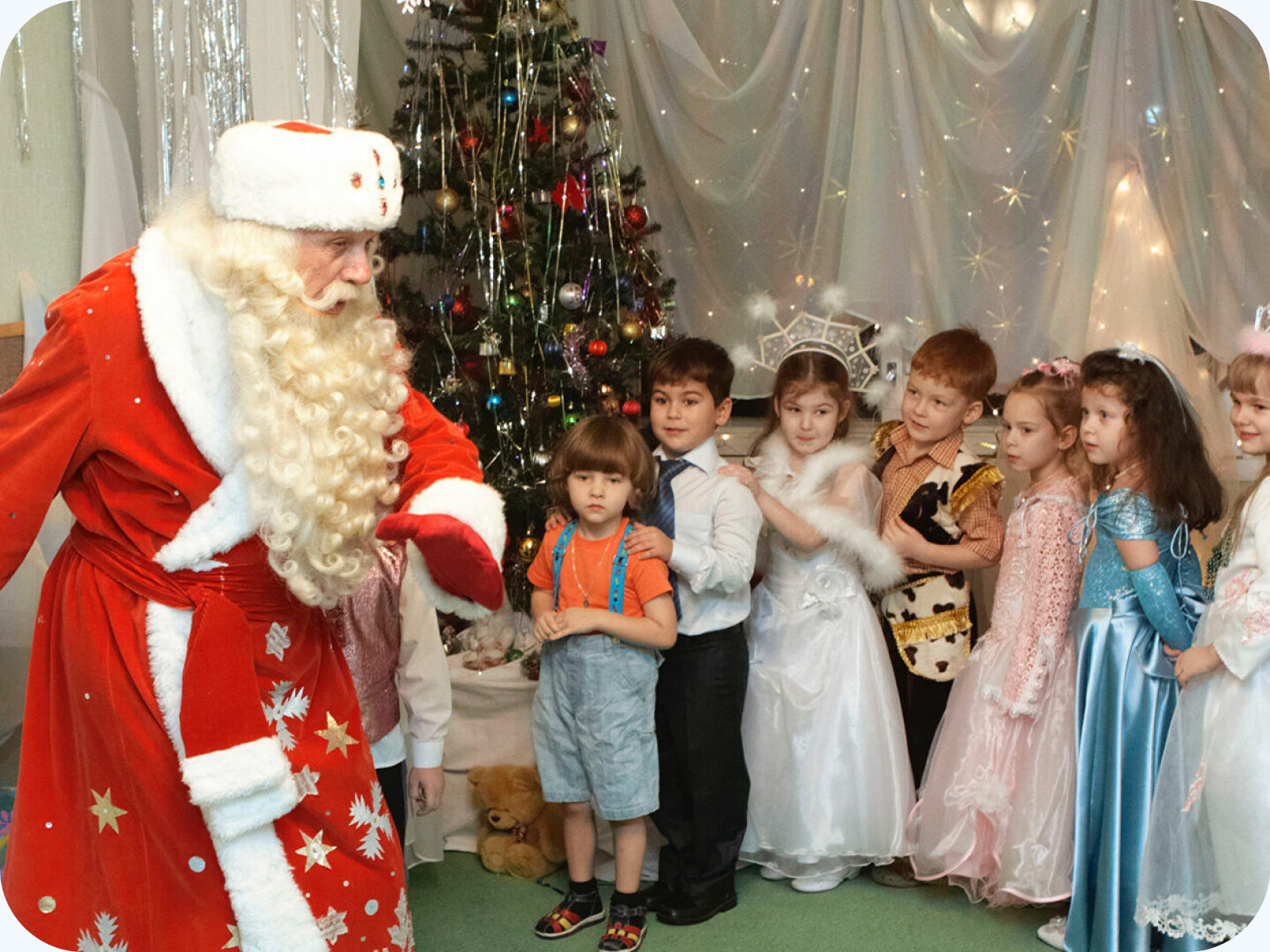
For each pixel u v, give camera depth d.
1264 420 1.97
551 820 2.45
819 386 2.51
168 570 1.26
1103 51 2.98
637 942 2.15
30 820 1.30
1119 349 2.20
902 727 2.47
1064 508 2.29
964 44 3.10
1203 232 2.97
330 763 1.34
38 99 2.67
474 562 1.23
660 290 3.15
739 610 2.36
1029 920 2.28
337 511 1.27
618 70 3.40
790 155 3.33
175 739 1.25
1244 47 2.91
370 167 1.29
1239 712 1.93
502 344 2.86
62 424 1.22
